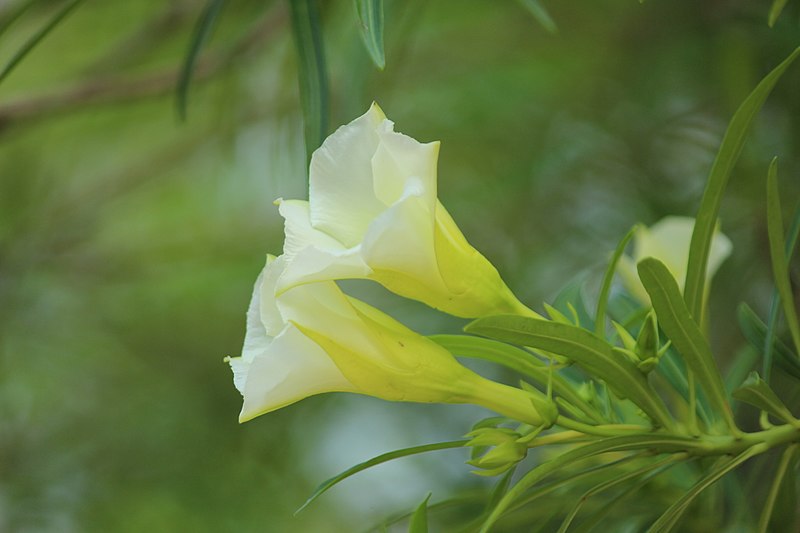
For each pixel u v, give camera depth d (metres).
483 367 1.04
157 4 1.17
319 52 0.70
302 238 0.66
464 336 0.69
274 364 0.67
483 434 0.68
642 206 1.04
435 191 0.66
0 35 0.75
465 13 1.11
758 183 0.90
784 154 0.90
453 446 0.68
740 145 0.66
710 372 0.68
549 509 0.76
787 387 0.83
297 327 0.66
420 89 1.16
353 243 0.66
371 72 0.81
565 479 0.70
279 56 1.06
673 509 0.69
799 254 0.83
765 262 0.89
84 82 0.91
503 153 1.15
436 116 1.17
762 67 0.89
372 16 0.66
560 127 1.10
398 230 0.65
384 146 0.66
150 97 0.93
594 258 1.07
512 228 1.12
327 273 0.66
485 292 0.68
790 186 0.89
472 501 0.74
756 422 0.85
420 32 1.13
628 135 1.06
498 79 1.13
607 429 0.69
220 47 0.97
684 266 0.77
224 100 1.04
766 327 0.71
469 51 1.13
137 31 1.10
